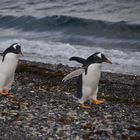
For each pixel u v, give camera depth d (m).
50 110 16.61
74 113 16.39
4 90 18.14
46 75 23.72
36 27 49.69
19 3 64.62
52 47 37.94
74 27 47.97
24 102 17.55
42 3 62.94
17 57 17.72
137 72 29.20
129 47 39.16
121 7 55.50
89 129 14.75
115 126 15.20
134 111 17.39
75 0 61.69
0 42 40.84
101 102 17.66
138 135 14.45
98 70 16.88
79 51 36.34
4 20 52.84
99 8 56.00
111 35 44.59
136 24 46.09
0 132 14.23
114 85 23.39
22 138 13.81
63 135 14.16
